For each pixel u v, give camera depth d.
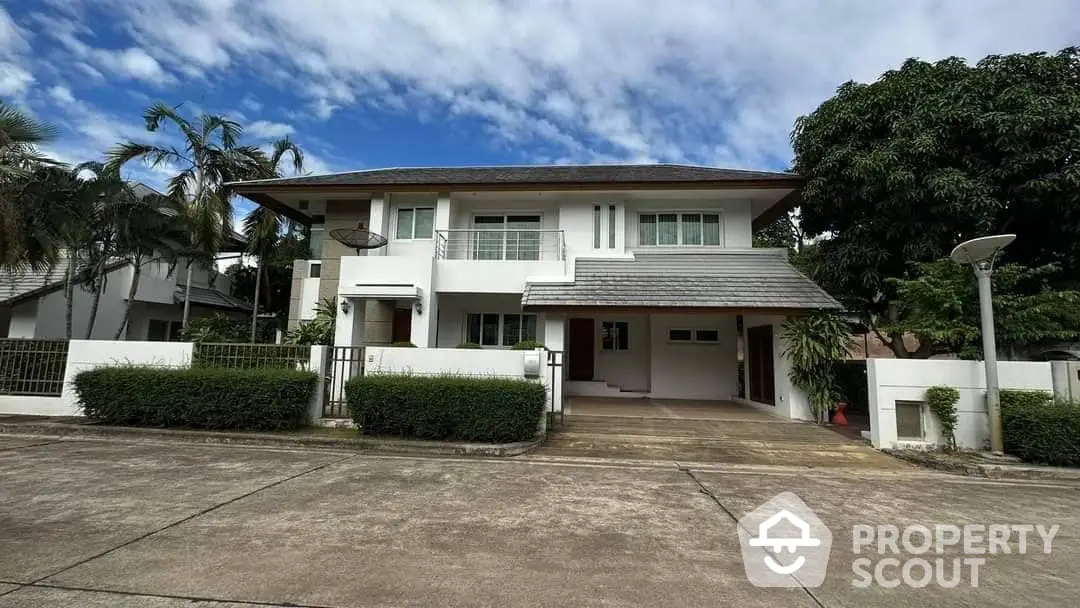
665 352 16.05
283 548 4.20
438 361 10.22
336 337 13.94
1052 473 7.52
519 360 10.12
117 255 15.20
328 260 16.80
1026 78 11.54
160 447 8.37
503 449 8.45
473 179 15.75
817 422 11.47
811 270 16.17
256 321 21.84
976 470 7.69
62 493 5.64
